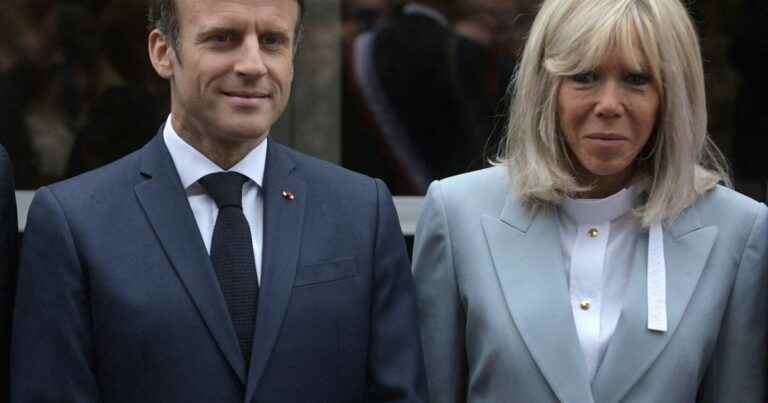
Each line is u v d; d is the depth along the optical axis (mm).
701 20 9266
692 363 5488
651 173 5691
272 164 5688
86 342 5312
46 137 9031
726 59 9336
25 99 9000
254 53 5297
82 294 5324
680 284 5574
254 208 5633
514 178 5750
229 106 5344
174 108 5594
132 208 5473
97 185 5523
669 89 5410
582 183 5711
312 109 9109
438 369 5801
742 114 9422
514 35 9070
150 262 5363
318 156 9141
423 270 5902
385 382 5605
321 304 5477
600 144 5410
